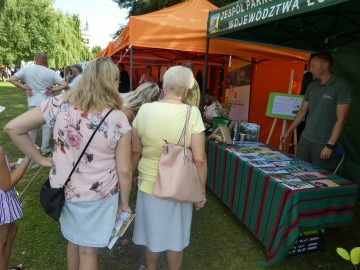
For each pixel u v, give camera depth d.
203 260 2.30
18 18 19.97
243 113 5.75
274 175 2.26
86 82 1.35
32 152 1.43
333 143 2.58
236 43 3.98
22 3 20.41
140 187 1.70
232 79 6.04
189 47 3.79
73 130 1.34
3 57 20.02
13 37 19.81
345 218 2.14
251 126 3.49
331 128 2.70
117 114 1.40
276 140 5.25
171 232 1.69
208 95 5.23
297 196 1.94
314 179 2.20
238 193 2.72
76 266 1.68
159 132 1.57
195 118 1.57
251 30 3.51
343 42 3.27
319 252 2.45
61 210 1.41
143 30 3.59
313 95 2.83
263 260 2.32
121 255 2.31
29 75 4.30
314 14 2.92
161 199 1.62
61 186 1.40
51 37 21.50
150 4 11.90
